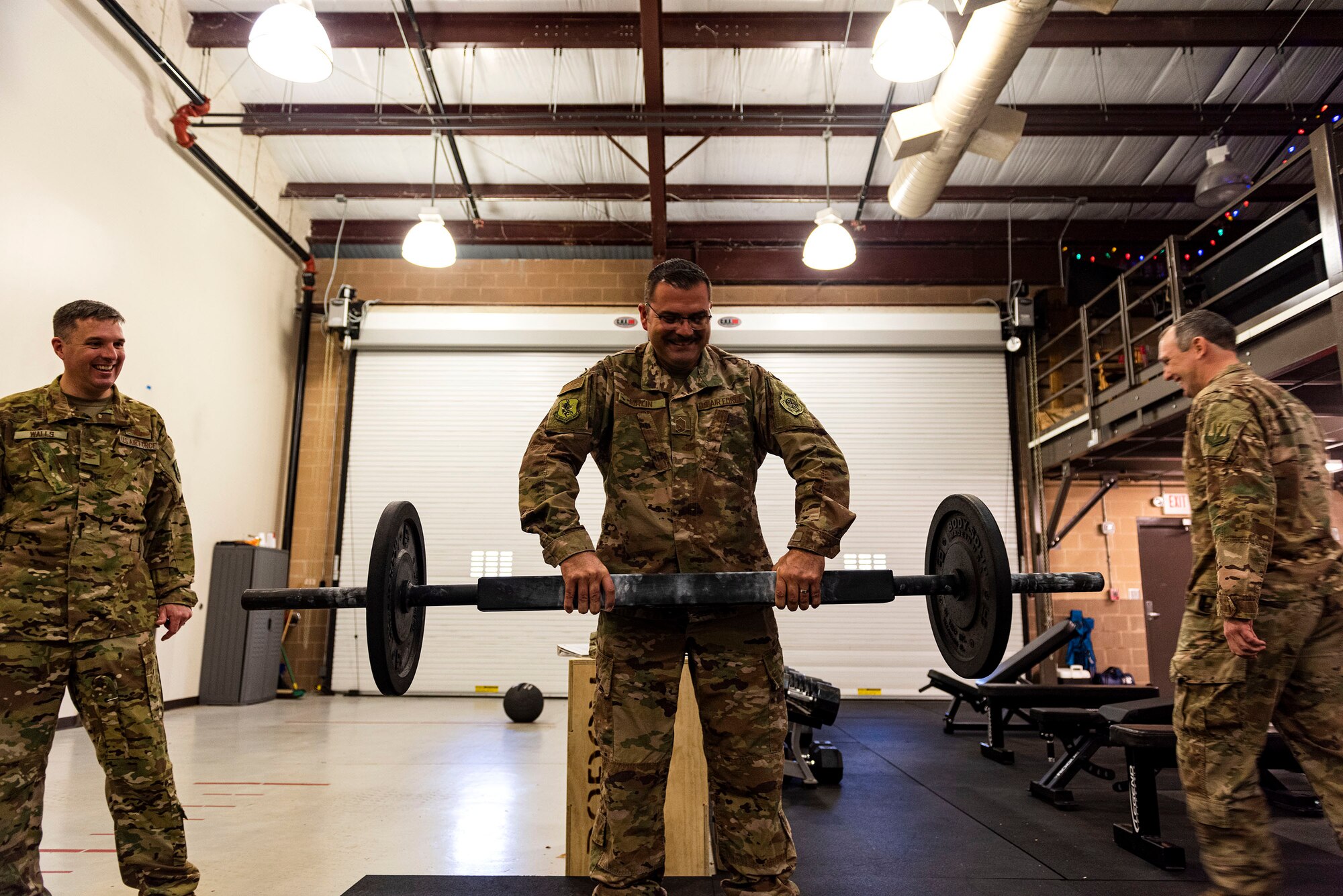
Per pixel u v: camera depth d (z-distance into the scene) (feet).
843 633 26.03
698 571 4.92
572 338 27.25
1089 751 11.12
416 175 26.04
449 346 27.32
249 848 8.70
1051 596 26.40
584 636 25.81
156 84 19.92
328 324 26.81
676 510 4.98
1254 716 5.66
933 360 27.76
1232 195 20.17
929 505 26.89
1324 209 13.67
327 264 28.48
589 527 25.95
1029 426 27.22
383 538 5.00
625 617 4.96
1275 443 5.90
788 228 27.71
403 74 21.71
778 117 20.65
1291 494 5.85
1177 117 20.95
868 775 13.11
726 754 4.83
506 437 27.12
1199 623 5.99
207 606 22.35
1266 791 11.19
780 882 4.70
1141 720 9.60
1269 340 15.24
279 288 26.76
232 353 23.76
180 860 6.23
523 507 4.81
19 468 6.25
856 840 9.22
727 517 5.02
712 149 24.21
